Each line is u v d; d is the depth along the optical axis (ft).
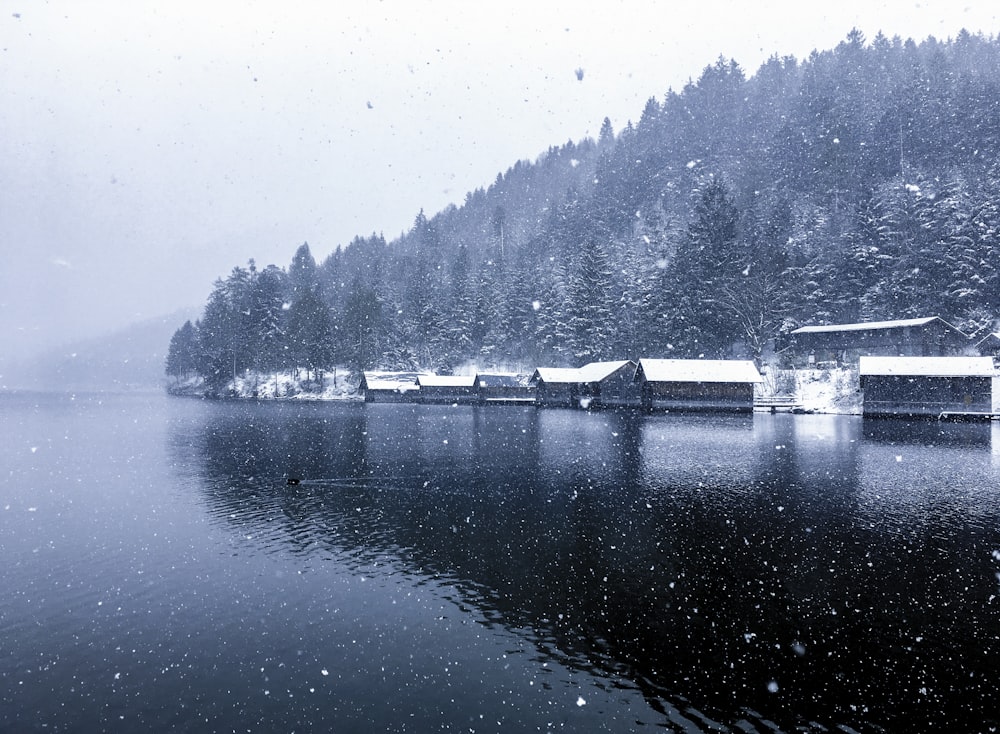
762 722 36.24
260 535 75.36
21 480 115.03
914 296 265.75
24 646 47.11
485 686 40.47
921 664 42.11
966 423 190.80
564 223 529.45
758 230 335.47
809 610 50.83
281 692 40.16
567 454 135.95
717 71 605.73
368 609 52.80
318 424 220.43
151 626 50.24
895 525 74.69
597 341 338.34
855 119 410.93
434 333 423.23
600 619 50.03
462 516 82.43
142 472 121.80
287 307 496.23
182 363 620.08
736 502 87.76
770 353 310.45
